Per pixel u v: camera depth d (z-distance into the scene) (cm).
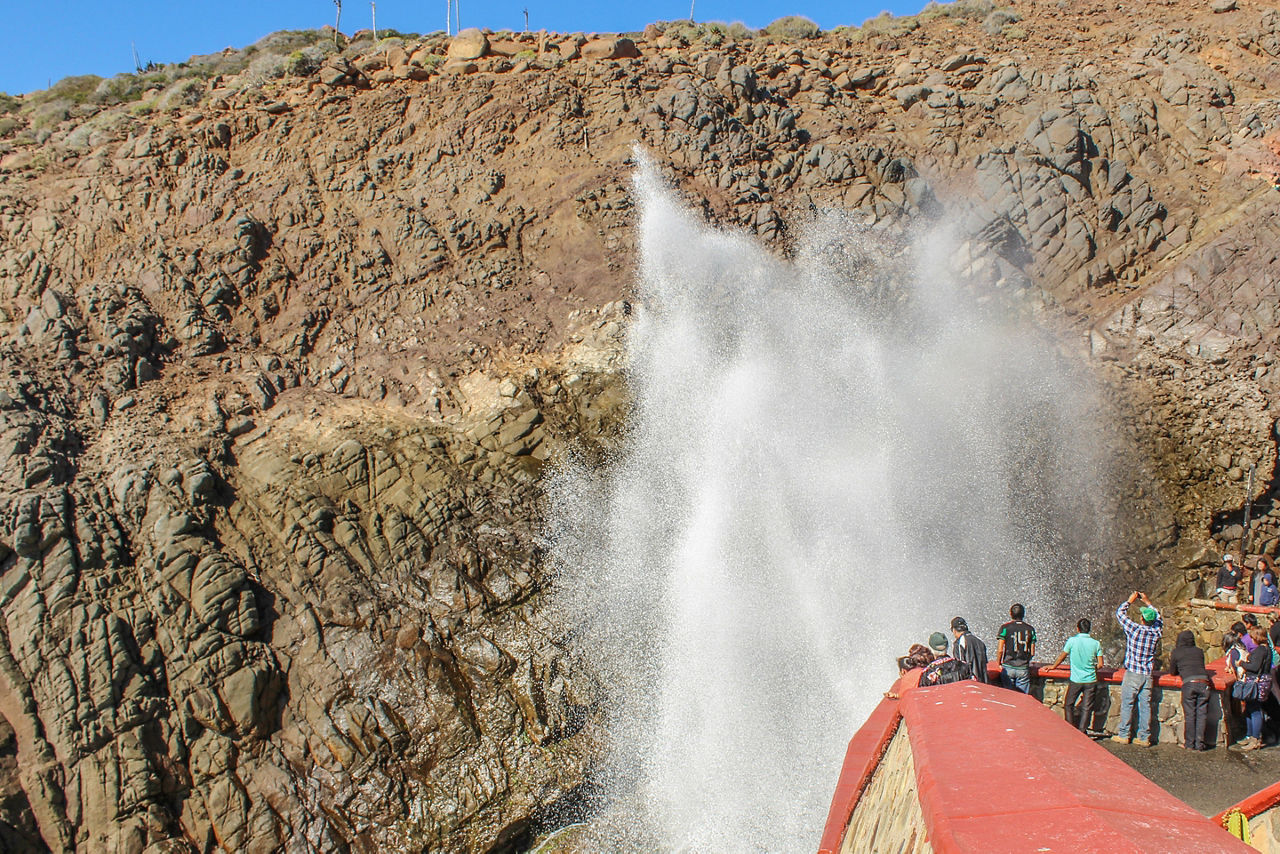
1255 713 957
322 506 1560
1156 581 1742
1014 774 293
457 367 1830
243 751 1338
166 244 2014
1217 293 1994
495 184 2155
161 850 1238
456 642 1466
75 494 1496
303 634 1438
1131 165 2334
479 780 1356
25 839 1222
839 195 2184
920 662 891
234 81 2584
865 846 459
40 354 1756
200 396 1738
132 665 1342
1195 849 214
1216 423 1838
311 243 2045
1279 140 2291
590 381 1789
